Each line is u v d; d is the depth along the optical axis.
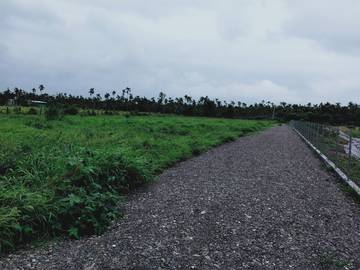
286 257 5.79
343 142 19.36
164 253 5.81
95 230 6.60
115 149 11.76
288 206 8.75
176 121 40.91
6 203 6.54
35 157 9.62
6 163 9.48
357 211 8.60
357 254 6.04
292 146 24.50
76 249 5.90
